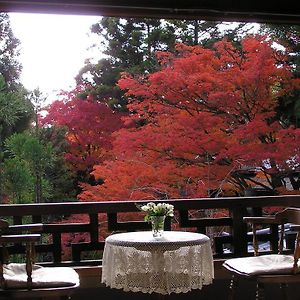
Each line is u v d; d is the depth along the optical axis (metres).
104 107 7.88
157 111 6.70
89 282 3.68
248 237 3.97
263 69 6.52
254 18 3.57
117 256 3.08
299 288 3.84
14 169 6.93
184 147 6.22
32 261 3.10
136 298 3.72
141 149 6.45
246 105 6.68
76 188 8.34
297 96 7.89
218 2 3.46
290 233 3.96
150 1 3.34
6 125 8.17
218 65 6.73
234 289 3.18
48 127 8.25
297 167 6.61
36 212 3.62
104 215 6.33
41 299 3.10
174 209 3.82
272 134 6.55
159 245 2.98
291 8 3.59
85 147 8.08
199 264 3.09
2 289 2.64
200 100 6.67
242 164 6.41
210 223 3.92
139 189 6.32
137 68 8.77
